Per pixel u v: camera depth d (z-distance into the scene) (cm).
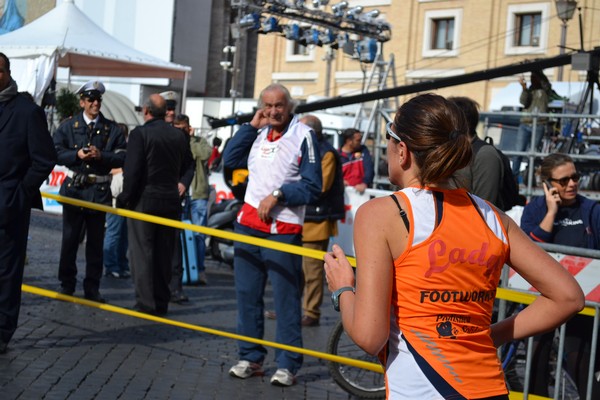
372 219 262
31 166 594
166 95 1022
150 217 639
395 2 3369
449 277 260
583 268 486
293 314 602
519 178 1390
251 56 4956
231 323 823
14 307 609
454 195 269
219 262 1321
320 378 642
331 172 851
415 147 266
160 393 555
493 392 257
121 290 965
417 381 255
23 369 578
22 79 1359
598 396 487
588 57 1134
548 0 3042
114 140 869
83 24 1551
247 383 604
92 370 596
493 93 3156
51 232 1455
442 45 3297
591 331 497
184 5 4322
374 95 1237
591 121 1410
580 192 1259
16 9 3216
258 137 626
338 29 1850
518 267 272
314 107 1287
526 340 513
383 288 256
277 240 602
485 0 3177
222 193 1440
